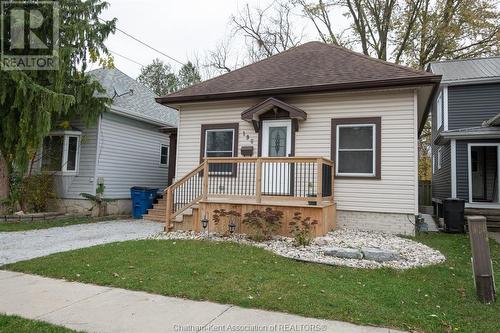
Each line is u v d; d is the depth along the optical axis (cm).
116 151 1280
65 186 1206
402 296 381
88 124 1105
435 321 317
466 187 1139
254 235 699
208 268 486
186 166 1024
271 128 930
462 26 1808
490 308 351
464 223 916
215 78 1092
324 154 867
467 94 1259
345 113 857
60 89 945
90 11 1051
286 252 583
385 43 1964
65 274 472
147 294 395
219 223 775
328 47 1095
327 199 781
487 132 1076
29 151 978
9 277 467
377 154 817
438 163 1468
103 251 596
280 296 377
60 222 1033
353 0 2014
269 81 962
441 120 1360
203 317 329
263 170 875
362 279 445
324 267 502
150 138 1463
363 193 825
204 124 1012
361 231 793
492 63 1395
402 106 809
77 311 345
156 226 979
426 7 1873
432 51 1956
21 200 1112
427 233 850
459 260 565
